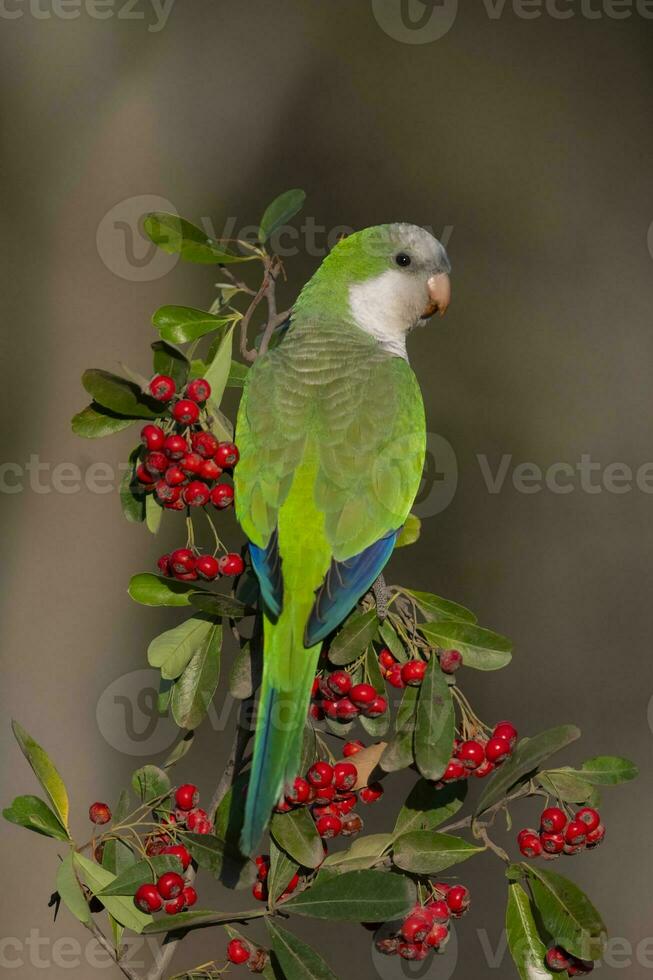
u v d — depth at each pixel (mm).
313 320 6547
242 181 12125
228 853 4410
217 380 5109
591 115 13328
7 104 11391
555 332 12758
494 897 10734
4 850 10445
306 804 4477
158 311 5262
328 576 5125
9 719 10648
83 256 11344
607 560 12078
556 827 4500
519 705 11719
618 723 11695
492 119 13109
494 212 13000
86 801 10578
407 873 4531
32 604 10852
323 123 12594
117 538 11047
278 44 12484
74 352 11188
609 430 12484
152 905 4305
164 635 4785
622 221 13109
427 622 4750
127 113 11656
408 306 6941
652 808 11367
